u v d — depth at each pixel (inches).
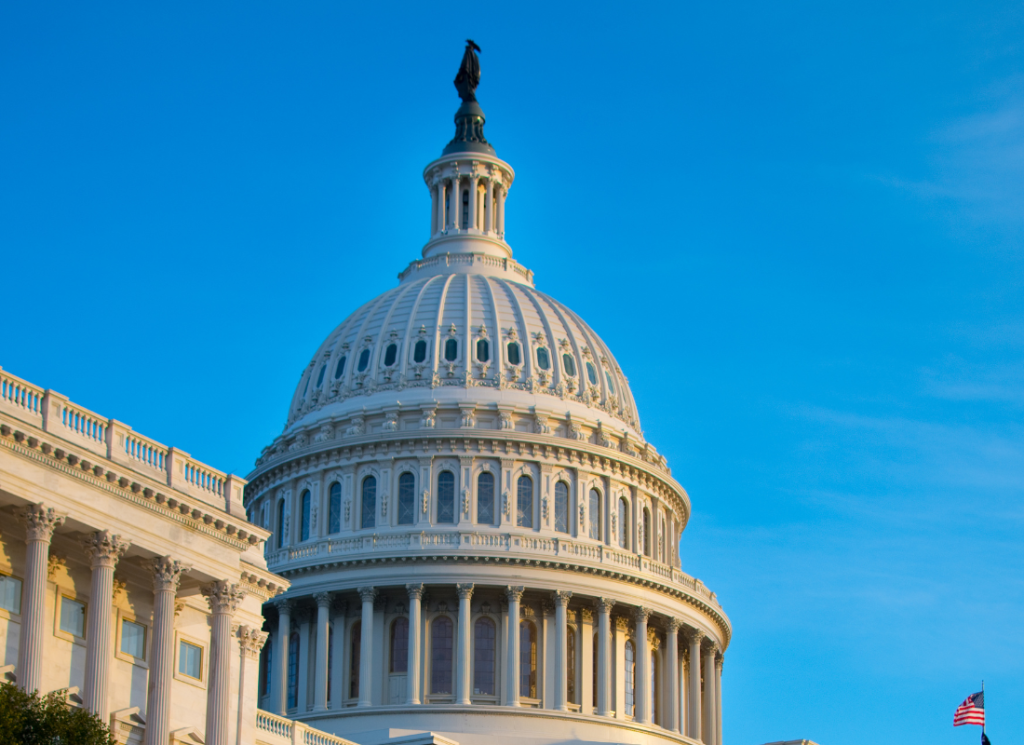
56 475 2313.0
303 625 4690.0
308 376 5172.2
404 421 4835.1
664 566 4879.4
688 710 4896.7
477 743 4269.2
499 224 5595.5
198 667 2618.1
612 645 4724.4
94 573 2356.1
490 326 5039.4
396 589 4586.6
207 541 2544.3
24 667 2223.2
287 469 4918.8
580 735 4475.9
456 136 5684.1
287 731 3006.9
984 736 3941.9
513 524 4712.1
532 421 4862.2
